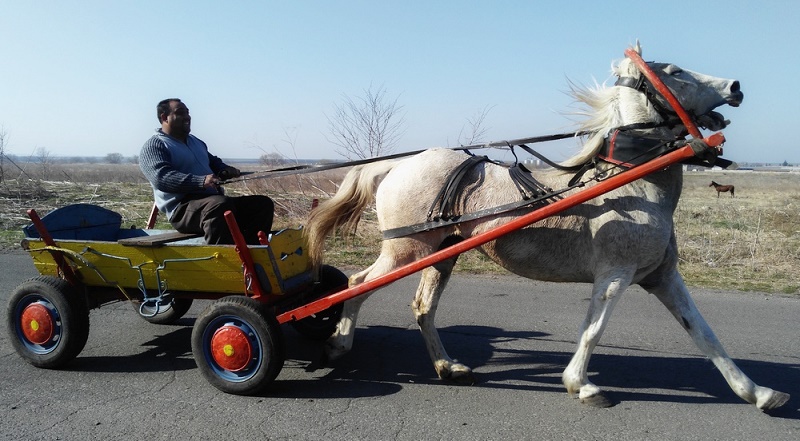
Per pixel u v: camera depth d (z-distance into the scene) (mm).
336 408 4109
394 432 3746
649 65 4266
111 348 5348
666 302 4426
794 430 3838
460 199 4387
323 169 4977
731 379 4148
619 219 4055
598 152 4328
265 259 4266
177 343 5492
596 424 3896
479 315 6465
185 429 3760
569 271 4355
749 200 19672
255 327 4145
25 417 3918
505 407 4156
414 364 5027
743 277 8188
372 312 6582
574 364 4258
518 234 4289
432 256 4152
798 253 9312
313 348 5418
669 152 3980
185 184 4859
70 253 4754
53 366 4766
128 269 4715
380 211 4605
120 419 3898
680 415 4051
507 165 4578
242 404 4164
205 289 4633
